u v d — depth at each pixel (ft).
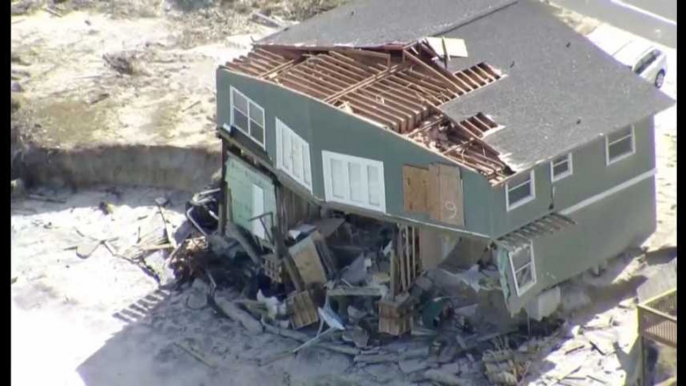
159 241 574.15
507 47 509.35
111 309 538.06
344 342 497.05
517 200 460.96
